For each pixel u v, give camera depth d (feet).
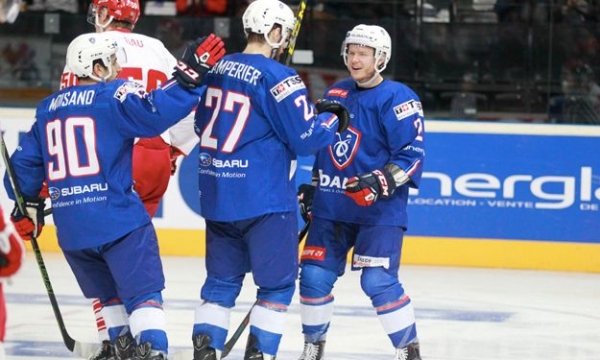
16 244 31.63
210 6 85.30
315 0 84.38
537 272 77.71
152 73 49.14
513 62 83.97
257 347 43.11
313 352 46.62
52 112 42.39
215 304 43.39
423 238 79.41
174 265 76.74
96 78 42.78
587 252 78.13
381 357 50.72
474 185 78.64
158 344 41.70
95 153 41.55
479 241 78.89
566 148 77.92
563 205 78.23
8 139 81.05
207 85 42.98
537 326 59.57
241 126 41.96
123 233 41.70
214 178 42.70
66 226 42.19
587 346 54.80
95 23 50.03
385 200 45.55
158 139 48.65
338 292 68.13
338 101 46.32
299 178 79.05
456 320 60.54
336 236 46.14
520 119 84.38
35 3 85.46
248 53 42.93
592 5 83.05
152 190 49.21
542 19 83.56
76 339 53.42
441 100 84.64
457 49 84.23
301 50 84.64
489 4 83.87
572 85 83.61
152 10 86.53
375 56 45.11
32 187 44.14
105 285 43.98
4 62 85.40
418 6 84.23
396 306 45.65
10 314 59.06
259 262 42.70
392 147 45.19
